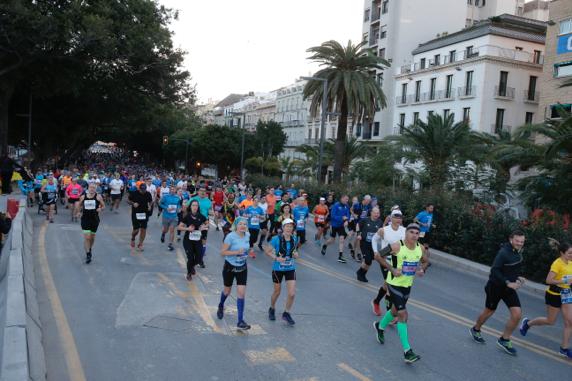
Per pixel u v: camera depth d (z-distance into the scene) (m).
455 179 22.61
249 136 67.38
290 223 7.91
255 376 5.89
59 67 33.31
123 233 16.89
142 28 32.66
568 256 7.24
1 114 35.25
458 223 16.16
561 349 7.37
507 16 43.47
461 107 43.41
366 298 10.03
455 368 6.55
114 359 6.18
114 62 35.03
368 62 30.28
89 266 11.33
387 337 7.64
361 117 30.62
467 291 11.62
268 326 7.78
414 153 23.22
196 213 10.62
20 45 29.47
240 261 7.61
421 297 10.65
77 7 28.34
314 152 39.69
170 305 8.55
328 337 7.43
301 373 6.05
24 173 27.53
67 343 6.59
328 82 30.28
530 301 10.95
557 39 32.00
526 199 18.30
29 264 10.60
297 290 10.35
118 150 149.75
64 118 45.41
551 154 16.67
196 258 10.64
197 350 6.61
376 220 11.68
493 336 8.09
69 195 19.17
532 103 42.62
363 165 29.38
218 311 7.99
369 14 59.84
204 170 85.44
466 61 42.81
